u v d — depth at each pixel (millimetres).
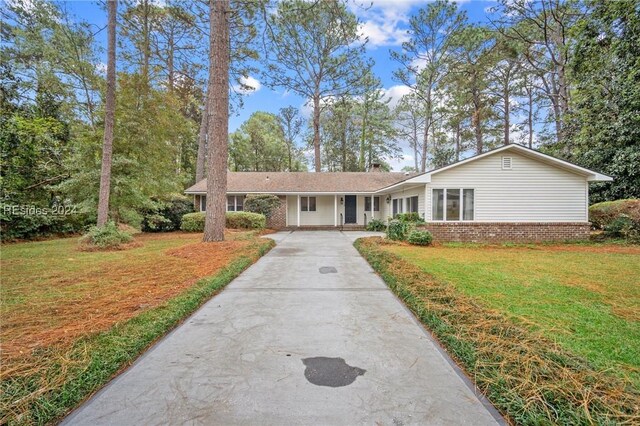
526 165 10914
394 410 1955
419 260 7125
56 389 2033
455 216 10984
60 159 12531
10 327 3131
